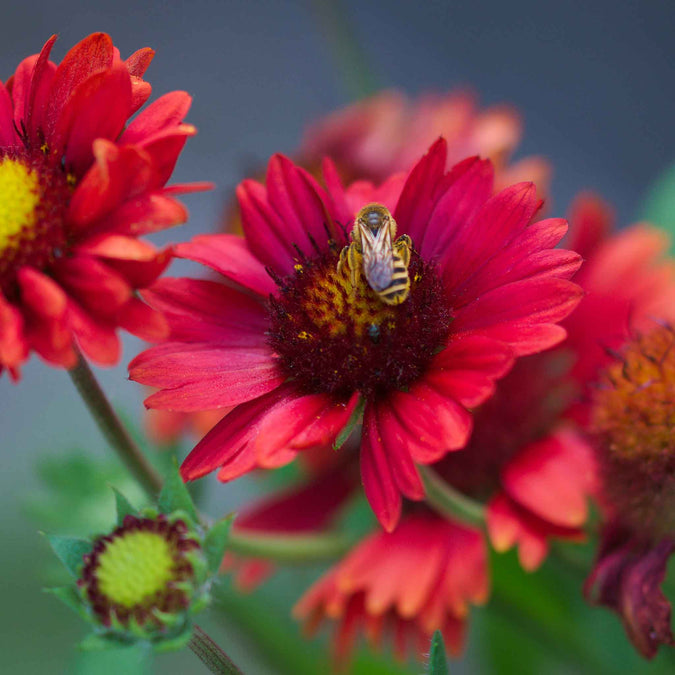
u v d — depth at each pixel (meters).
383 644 0.40
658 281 0.38
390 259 0.33
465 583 0.36
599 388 0.35
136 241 0.30
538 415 0.37
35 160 0.32
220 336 0.33
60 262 0.31
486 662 0.39
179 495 0.32
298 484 0.39
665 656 0.36
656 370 0.34
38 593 0.55
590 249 0.38
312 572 0.41
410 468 0.31
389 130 0.42
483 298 0.32
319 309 0.33
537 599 0.38
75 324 0.30
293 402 0.33
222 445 0.32
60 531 0.38
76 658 0.36
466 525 0.37
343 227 0.34
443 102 0.42
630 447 0.34
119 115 0.32
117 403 0.37
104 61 0.32
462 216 0.33
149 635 0.31
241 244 0.34
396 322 0.33
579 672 0.38
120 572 0.31
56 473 0.38
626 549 0.34
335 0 0.44
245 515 0.39
